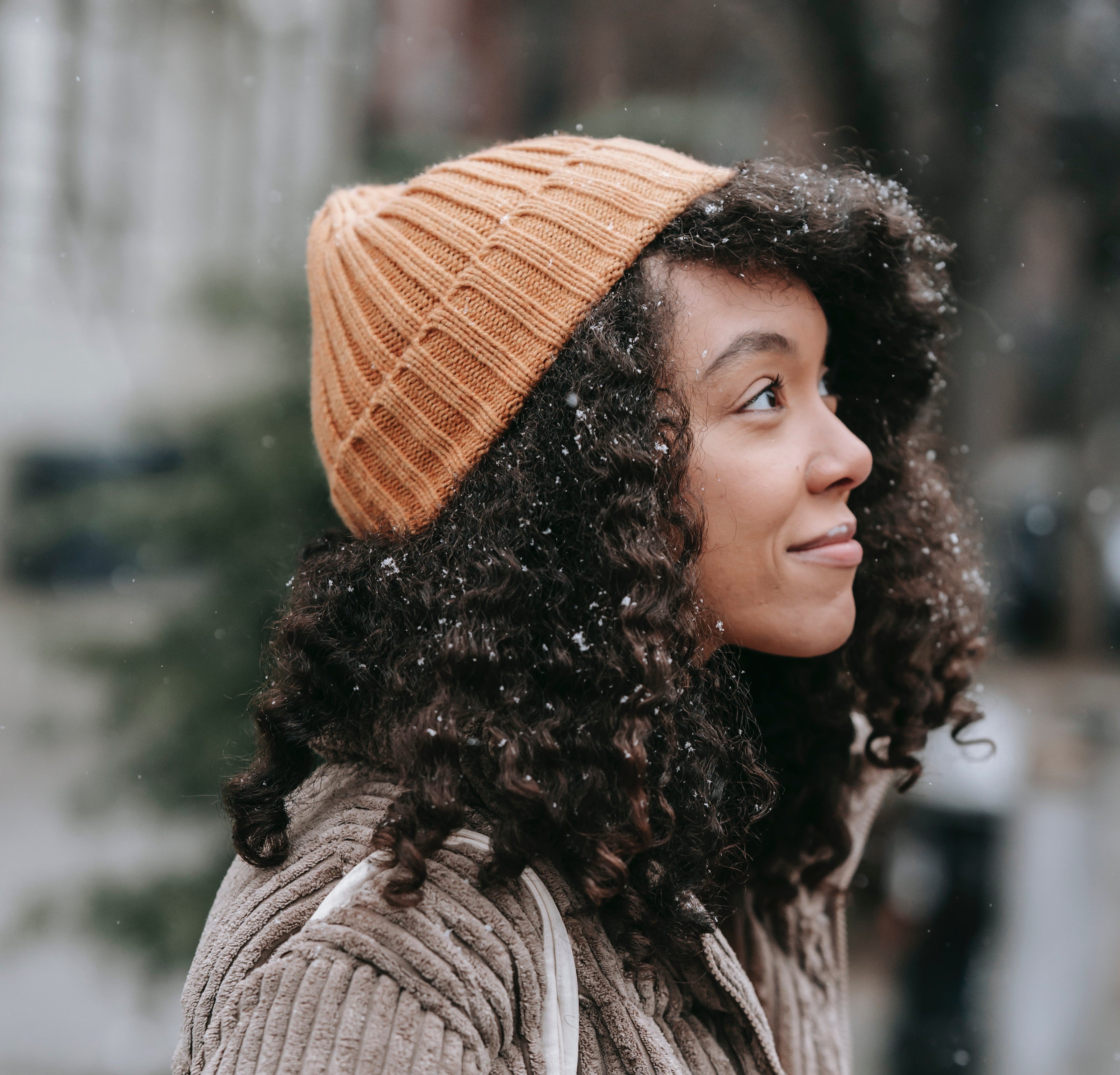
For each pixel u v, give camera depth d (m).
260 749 1.11
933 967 3.51
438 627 1.07
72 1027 3.67
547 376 1.11
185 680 2.83
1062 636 9.82
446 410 1.13
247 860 1.03
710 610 1.13
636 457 1.03
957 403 5.92
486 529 1.08
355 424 1.20
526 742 0.99
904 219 1.31
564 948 0.97
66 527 3.02
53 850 4.68
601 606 1.04
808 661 1.46
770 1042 1.08
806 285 1.15
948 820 3.64
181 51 4.71
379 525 1.20
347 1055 0.82
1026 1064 3.27
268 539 2.85
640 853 1.03
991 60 5.54
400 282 1.16
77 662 2.90
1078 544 9.90
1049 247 8.75
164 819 2.89
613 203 1.11
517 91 7.44
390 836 0.93
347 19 5.17
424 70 6.78
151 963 2.87
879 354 1.40
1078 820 5.39
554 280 1.10
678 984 1.08
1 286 6.43
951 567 1.55
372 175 3.52
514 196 1.15
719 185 1.13
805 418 1.14
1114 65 6.01
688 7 6.68
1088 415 10.05
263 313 3.09
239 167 4.78
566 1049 0.93
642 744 1.00
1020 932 3.97
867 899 3.45
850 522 1.15
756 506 1.09
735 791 1.17
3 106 4.39
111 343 5.55
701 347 1.09
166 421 3.02
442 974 0.88
